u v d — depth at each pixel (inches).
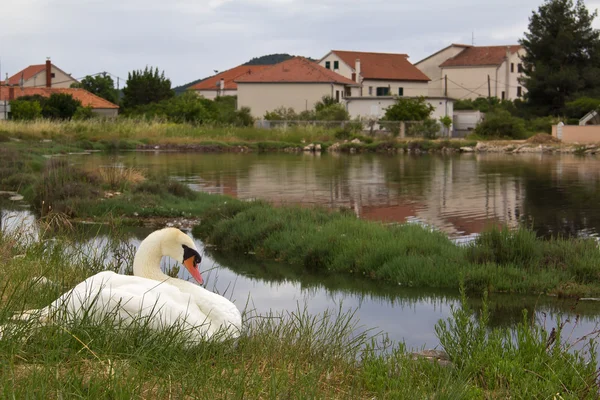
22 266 275.0
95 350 177.5
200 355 187.5
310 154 1904.5
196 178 1162.0
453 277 444.5
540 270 454.9
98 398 148.6
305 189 1005.8
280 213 622.5
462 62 3742.6
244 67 4456.2
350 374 206.1
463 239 594.2
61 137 1929.1
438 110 2792.8
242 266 504.1
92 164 1217.4
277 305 391.2
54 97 2568.9
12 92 2632.9
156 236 216.5
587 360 249.6
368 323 355.3
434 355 255.0
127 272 328.5
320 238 530.9
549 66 2942.9
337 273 484.1
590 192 976.3
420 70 3708.2
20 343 170.6
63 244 346.9
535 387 199.5
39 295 234.7
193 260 216.1
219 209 651.5
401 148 2103.8
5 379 148.2
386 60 3531.0
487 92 3693.4
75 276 286.8
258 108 3058.6
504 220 716.0
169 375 166.1
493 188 1028.5
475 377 212.1
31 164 1111.0
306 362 207.3
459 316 249.4
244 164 1486.2
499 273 445.1
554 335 235.1
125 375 164.1
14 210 706.8
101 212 692.1
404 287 445.1
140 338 187.5
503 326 352.8
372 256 489.1
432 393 190.5
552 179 1173.1
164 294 201.3
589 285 428.5
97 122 2150.6
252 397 165.0
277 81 3021.7
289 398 165.6
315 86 3006.9
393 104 2696.9
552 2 2957.7
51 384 152.2
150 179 901.2
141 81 3312.0
